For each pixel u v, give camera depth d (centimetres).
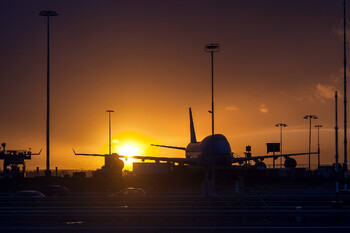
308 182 8075
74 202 5262
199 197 5666
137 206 4966
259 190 7038
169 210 4362
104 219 4094
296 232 3369
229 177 8388
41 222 3978
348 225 3703
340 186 7594
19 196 6056
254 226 3669
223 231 3428
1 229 3553
